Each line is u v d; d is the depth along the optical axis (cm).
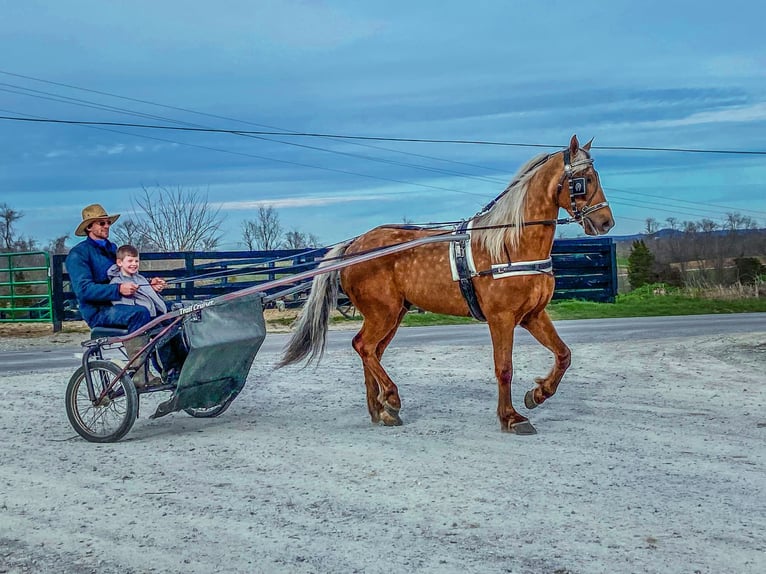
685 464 575
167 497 521
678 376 986
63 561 420
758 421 726
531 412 781
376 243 746
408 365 1117
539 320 717
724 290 2598
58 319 1812
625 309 2122
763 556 404
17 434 722
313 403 855
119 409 718
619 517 462
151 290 726
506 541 430
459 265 702
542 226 682
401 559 409
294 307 2042
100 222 730
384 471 567
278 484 544
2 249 3572
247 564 409
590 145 691
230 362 714
